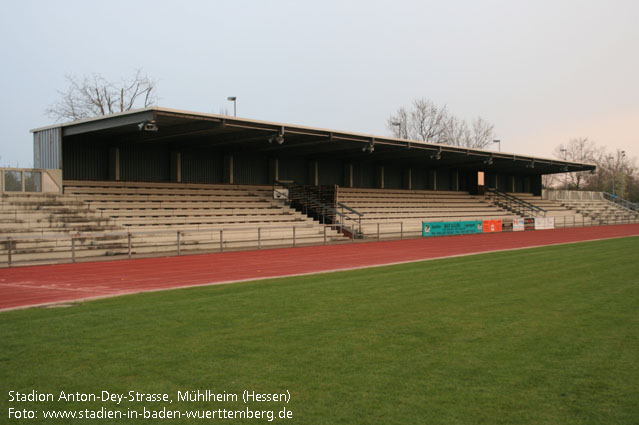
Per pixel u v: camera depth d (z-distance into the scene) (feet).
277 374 20.31
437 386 19.03
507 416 16.49
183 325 28.27
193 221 92.12
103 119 78.95
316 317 30.27
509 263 59.88
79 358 22.31
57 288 43.91
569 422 16.11
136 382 19.51
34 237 63.10
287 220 107.24
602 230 150.10
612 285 42.29
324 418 16.39
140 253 77.00
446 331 26.91
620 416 16.51
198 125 82.69
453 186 172.24
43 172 81.97
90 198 85.25
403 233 124.36
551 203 202.80
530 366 21.25
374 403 17.51
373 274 50.57
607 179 320.50
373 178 148.46
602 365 21.35
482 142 266.98
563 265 57.11
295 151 120.47
